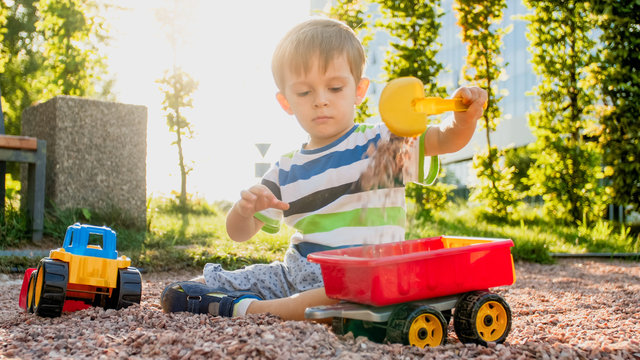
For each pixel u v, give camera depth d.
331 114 2.39
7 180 10.37
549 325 2.60
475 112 2.05
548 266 6.11
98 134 6.33
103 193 6.32
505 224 10.12
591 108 10.35
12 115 12.73
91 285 2.53
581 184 10.18
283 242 5.72
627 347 1.96
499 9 10.87
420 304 1.89
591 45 10.51
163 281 4.18
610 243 8.11
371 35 10.42
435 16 10.65
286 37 2.45
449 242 2.39
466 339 1.96
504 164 10.98
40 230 5.31
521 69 30.78
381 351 1.76
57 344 1.87
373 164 2.39
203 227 7.03
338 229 2.35
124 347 1.81
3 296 3.35
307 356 1.63
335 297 1.97
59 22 10.27
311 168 2.49
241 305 2.23
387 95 1.91
